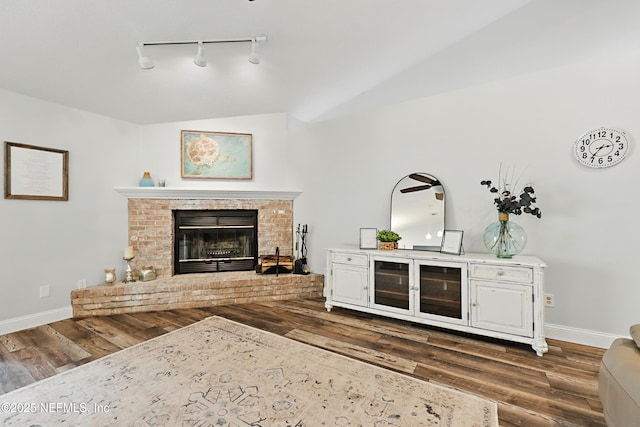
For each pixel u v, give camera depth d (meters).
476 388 1.86
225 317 3.14
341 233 3.83
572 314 2.53
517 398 1.75
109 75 2.80
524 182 2.72
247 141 4.13
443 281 2.69
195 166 3.97
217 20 2.31
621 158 2.33
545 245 2.63
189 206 3.86
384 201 3.51
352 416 1.59
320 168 3.99
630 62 2.31
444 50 3.65
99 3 1.98
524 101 2.72
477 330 2.51
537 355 2.28
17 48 2.27
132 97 3.21
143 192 3.65
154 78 2.97
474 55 3.50
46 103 3.01
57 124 3.09
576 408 1.67
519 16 3.27
